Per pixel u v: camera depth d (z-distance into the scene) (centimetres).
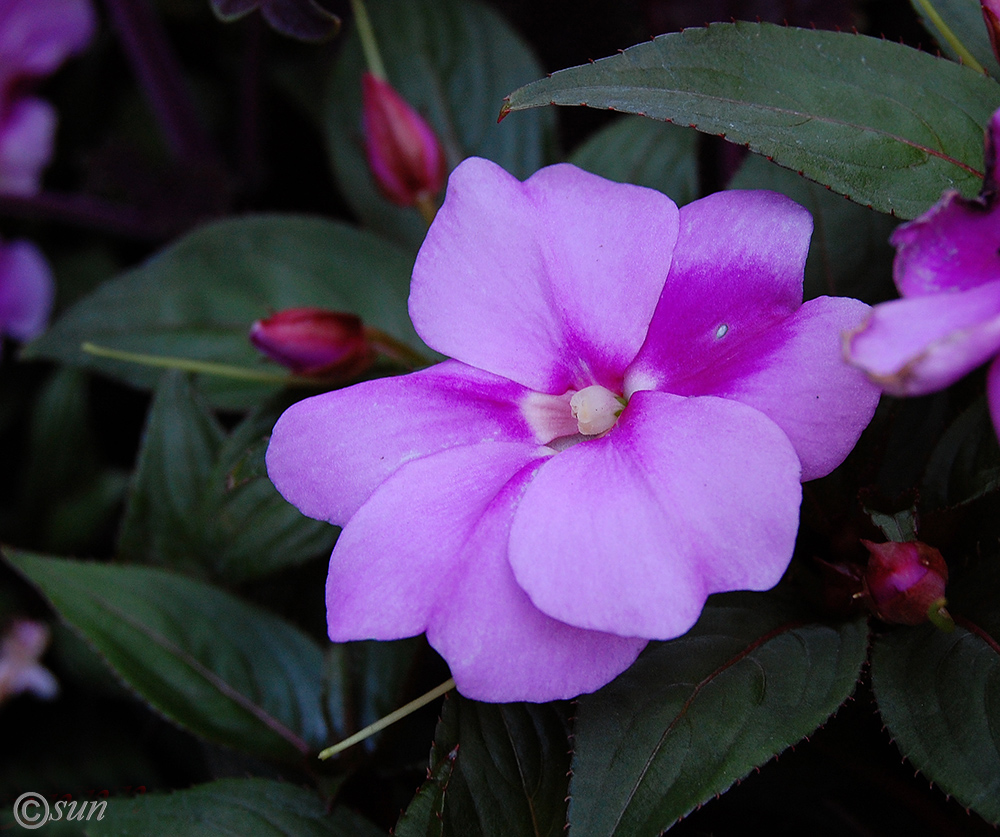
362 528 32
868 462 33
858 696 33
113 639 36
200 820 34
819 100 32
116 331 39
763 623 32
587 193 32
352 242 39
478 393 33
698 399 31
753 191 32
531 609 31
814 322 31
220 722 36
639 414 32
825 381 31
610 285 32
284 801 35
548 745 32
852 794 34
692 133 38
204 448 38
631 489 31
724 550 30
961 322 29
